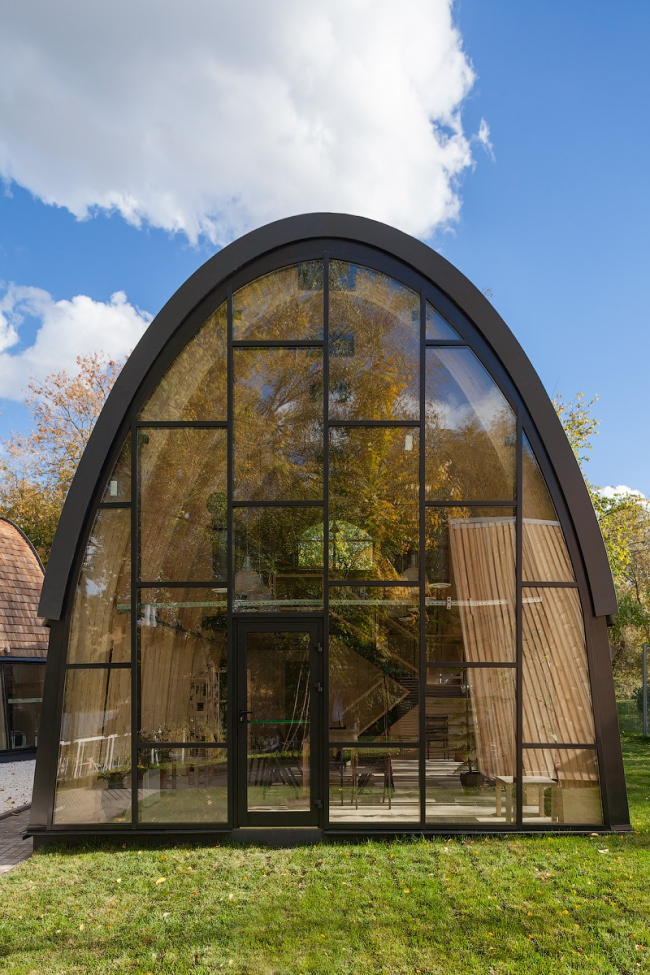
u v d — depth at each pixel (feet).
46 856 22.17
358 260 26.23
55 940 16.10
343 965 14.74
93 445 25.22
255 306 26.09
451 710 23.98
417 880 19.20
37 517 99.14
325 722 23.73
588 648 24.43
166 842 23.22
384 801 23.36
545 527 25.16
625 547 68.13
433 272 25.88
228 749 23.70
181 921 16.92
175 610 24.67
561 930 16.15
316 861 20.95
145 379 25.73
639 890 18.31
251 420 25.58
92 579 24.90
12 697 47.83
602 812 23.62
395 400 25.58
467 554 24.90
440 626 24.48
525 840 22.54
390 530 24.94
